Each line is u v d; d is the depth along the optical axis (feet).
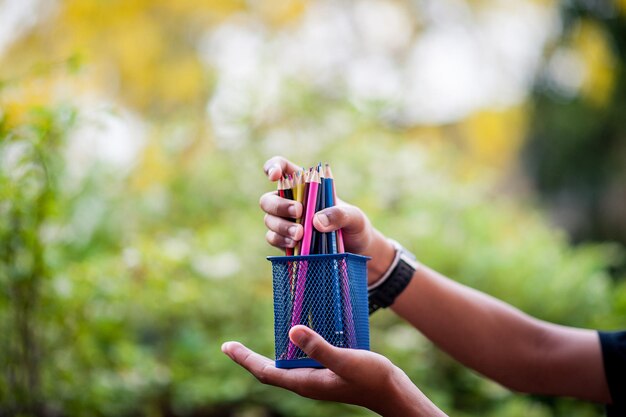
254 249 8.49
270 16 15.11
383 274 4.37
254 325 8.10
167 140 9.55
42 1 13.98
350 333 3.35
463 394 8.32
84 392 6.26
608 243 22.34
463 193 9.89
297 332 3.03
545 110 20.79
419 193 9.55
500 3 17.11
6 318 5.77
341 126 9.77
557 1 18.48
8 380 5.80
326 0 15.98
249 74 9.73
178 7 14.62
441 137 16.28
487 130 16.89
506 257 8.98
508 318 4.56
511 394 8.21
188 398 7.28
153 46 14.42
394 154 9.73
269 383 3.35
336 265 3.37
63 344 6.16
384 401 3.20
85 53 5.76
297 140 9.75
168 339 8.12
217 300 8.09
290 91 9.76
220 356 7.50
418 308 4.45
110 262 6.86
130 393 6.78
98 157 8.18
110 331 6.32
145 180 9.71
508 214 10.61
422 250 8.68
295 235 3.45
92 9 14.01
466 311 4.49
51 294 5.70
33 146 5.18
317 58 15.26
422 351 8.04
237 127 9.56
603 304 9.12
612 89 20.02
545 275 8.92
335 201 3.60
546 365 4.49
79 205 7.63
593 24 19.06
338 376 3.18
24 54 13.85
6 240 5.32
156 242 8.49
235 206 9.27
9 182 5.22
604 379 4.43
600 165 22.20
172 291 7.01
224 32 15.23
